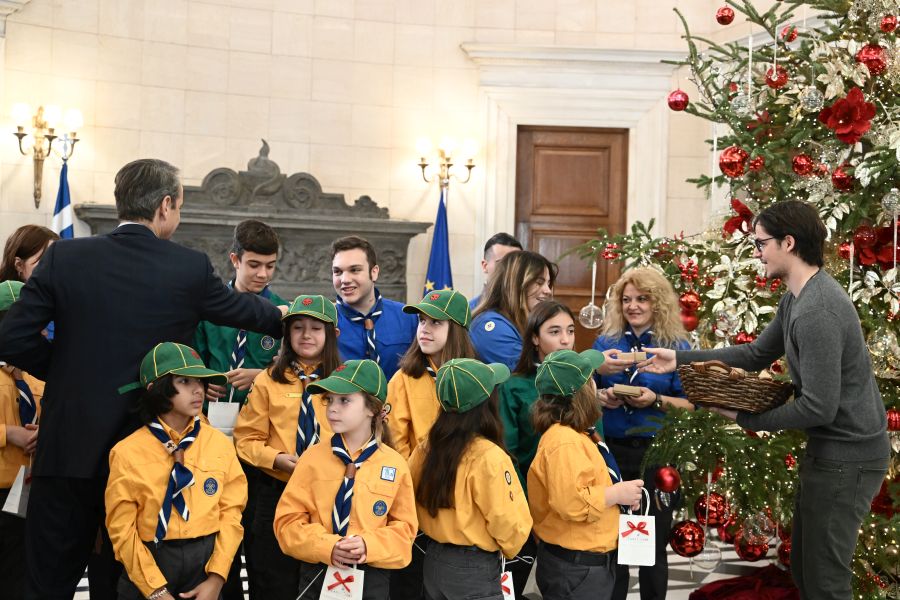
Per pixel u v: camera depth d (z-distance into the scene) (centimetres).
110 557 311
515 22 928
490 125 920
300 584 287
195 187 819
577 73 914
